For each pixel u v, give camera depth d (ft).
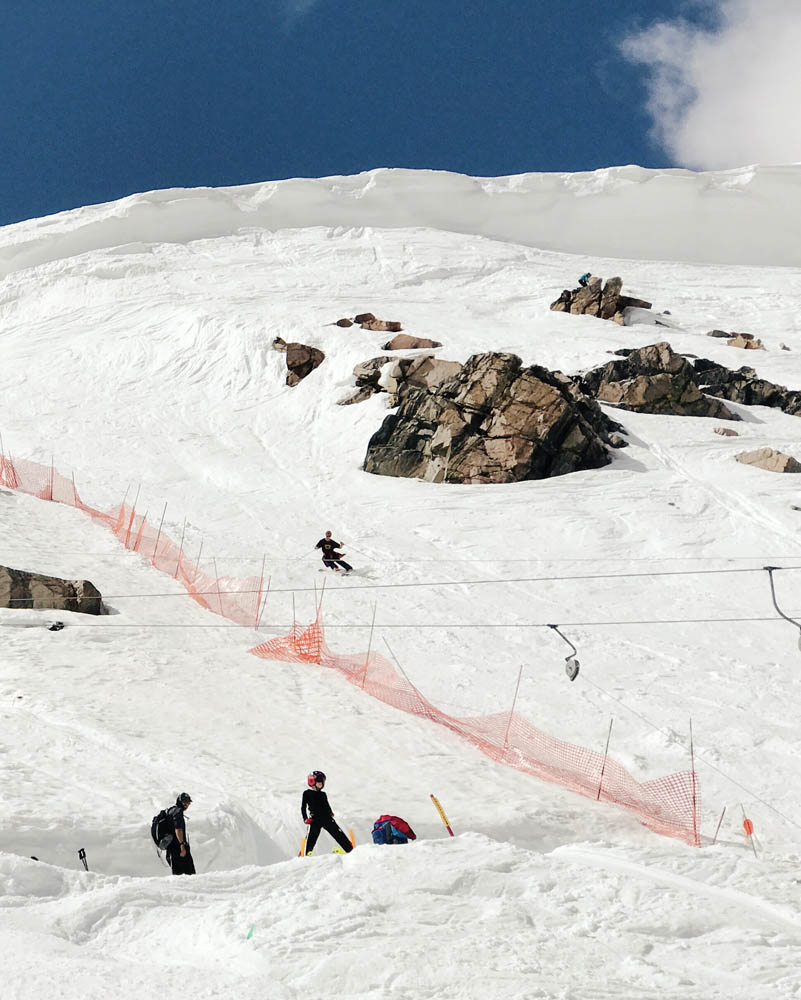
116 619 73.77
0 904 24.44
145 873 34.12
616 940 22.76
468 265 251.80
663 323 185.26
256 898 24.50
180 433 140.46
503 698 62.54
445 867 27.14
